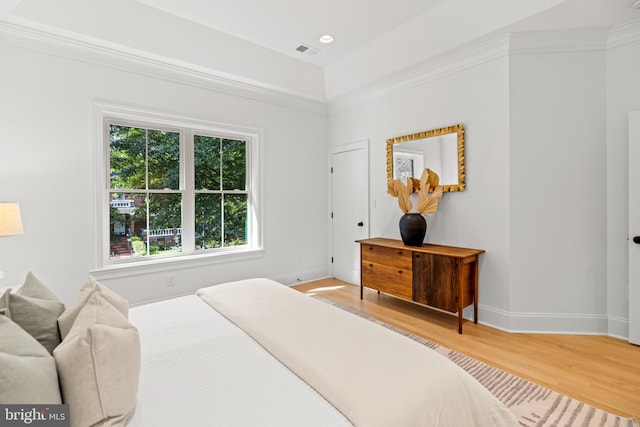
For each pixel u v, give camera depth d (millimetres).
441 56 3076
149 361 1275
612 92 2596
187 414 962
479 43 2828
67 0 2438
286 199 4301
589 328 2719
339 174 4574
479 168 2996
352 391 1028
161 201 3438
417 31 2963
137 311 1870
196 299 2119
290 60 3670
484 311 2982
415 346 1347
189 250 3615
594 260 2686
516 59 2760
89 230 2902
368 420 906
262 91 3971
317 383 1091
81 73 2844
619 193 2592
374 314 3236
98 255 2961
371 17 2854
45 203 2703
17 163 2586
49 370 860
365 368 1165
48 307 1279
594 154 2654
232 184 3961
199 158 3697
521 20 2457
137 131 3279
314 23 2949
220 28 3012
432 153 3359
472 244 3064
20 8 2350
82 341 911
